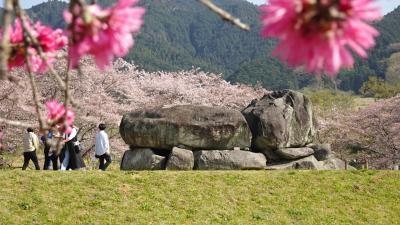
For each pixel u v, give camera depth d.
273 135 17.08
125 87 27.48
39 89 22.19
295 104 18.12
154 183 13.48
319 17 1.34
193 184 13.71
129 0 1.55
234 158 16.47
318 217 12.59
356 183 14.78
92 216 11.43
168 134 16.91
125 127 17.58
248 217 12.23
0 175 13.12
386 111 29.38
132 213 11.75
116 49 1.54
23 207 11.48
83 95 23.83
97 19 1.53
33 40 1.85
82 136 23.58
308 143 18.44
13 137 20.73
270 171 15.55
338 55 1.34
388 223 12.68
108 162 15.96
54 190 12.50
